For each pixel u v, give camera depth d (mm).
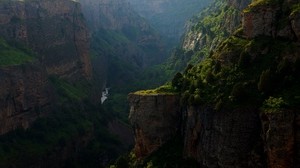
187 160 86562
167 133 96750
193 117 85625
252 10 88875
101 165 161125
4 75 159375
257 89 77688
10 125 156625
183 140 91750
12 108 159000
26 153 147500
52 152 155250
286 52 80000
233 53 88500
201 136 83062
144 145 99062
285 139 68250
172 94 96812
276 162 68812
